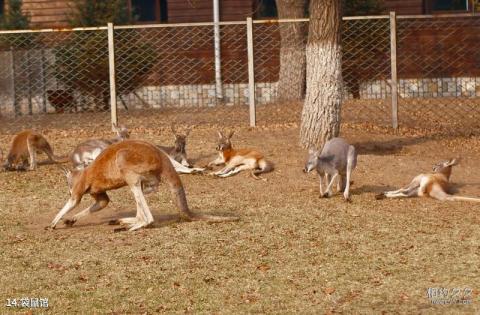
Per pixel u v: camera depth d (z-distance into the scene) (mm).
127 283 9586
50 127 19312
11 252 10719
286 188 13875
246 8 25672
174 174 11727
